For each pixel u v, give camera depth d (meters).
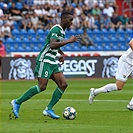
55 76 28.52
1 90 53.72
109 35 90.50
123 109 34.47
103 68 74.25
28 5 89.19
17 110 28.64
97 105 37.53
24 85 61.03
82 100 41.84
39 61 28.27
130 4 99.38
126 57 31.06
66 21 27.98
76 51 85.00
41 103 39.47
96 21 91.50
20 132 23.22
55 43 27.38
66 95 47.03
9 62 71.94
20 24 86.19
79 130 23.86
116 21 92.38
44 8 88.69
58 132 23.16
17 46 83.94
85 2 93.06
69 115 28.39
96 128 24.66
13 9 86.75
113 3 95.81
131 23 93.81
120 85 31.34
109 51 85.94
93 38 89.38
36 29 86.50
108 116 30.25
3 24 84.25
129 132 23.19
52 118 28.91
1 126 25.50
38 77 28.34
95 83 63.41
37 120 28.20
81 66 73.81
